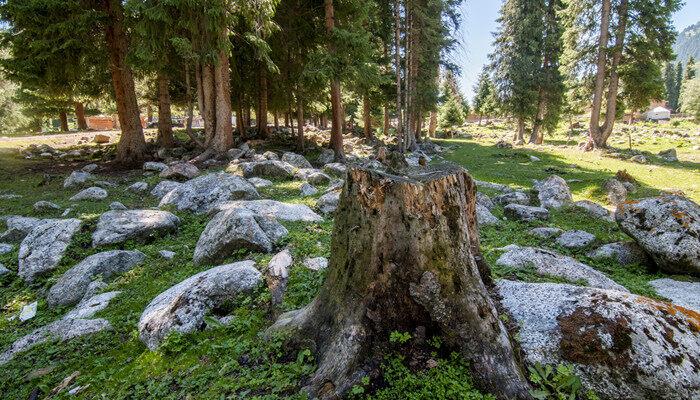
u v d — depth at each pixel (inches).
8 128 1845.5
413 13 1003.3
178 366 154.5
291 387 126.3
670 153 986.1
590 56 1114.7
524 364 127.0
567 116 1781.5
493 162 967.6
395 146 1171.9
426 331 131.2
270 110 1352.1
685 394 111.5
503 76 1440.7
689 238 236.1
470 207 168.1
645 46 1009.5
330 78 741.3
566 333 130.4
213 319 175.6
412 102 1193.4
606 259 273.1
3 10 592.4
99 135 1113.4
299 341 145.6
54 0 581.3
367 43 738.8
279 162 587.8
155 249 302.4
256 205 357.1
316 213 378.0
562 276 212.2
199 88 764.0
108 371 161.8
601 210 439.2
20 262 292.5
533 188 562.6
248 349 155.3
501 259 238.5
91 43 686.5
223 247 259.0
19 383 165.3
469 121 3344.0
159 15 573.0
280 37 868.6
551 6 1387.8
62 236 311.1
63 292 246.5
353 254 138.2
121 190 538.6
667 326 125.1
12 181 619.5
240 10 652.1
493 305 135.9
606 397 117.7
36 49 611.5
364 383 119.3
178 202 419.5
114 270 265.6
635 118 2783.0
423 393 116.1
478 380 119.4
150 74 878.4
